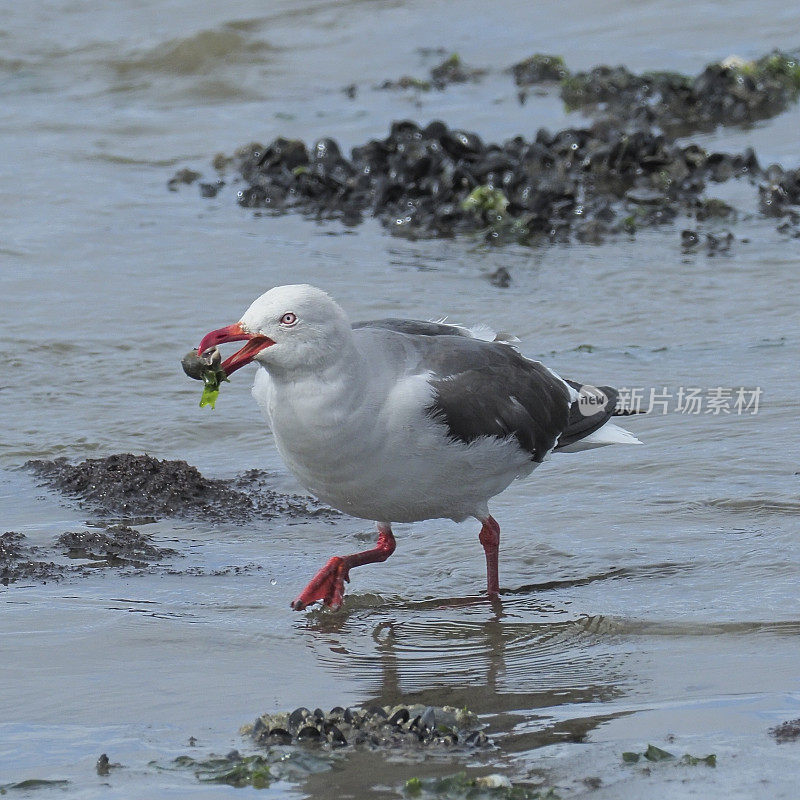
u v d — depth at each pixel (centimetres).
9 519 1207
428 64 2983
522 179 2147
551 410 1126
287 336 959
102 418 1440
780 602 1004
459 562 1130
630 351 1561
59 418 1440
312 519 1223
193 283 1828
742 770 742
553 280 1811
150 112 2720
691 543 1125
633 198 2142
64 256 1931
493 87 2803
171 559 1123
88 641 957
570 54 2977
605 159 2261
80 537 1147
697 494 1216
